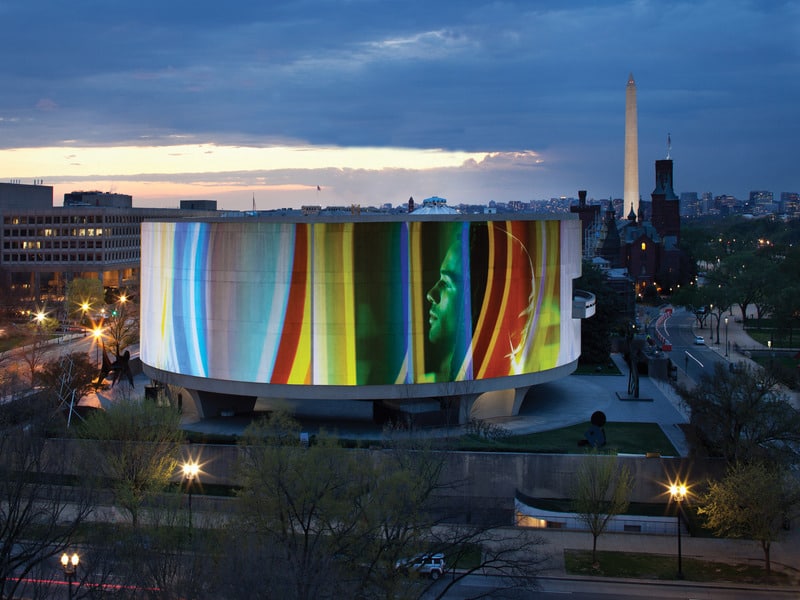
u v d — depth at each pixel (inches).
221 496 3129.9
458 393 3715.6
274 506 2262.6
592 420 3587.6
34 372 4453.7
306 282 3629.4
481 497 3211.1
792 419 3159.5
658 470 3243.1
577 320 4345.5
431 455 2770.7
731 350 6737.2
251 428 2960.1
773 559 2768.2
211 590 1898.4
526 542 2659.9
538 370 3966.5
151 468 2903.5
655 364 5201.8
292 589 1863.9
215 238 3715.6
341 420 3929.6
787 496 2748.5
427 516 2501.2
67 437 3307.1
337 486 2345.0
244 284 3683.6
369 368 3641.7
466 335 3722.9
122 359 4643.2
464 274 3705.7
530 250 3868.1
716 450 3284.9
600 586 2551.7
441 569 2544.3
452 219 3727.9
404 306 3644.2
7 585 2300.7
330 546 2177.7
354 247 3612.2
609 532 3002.0
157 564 2032.5
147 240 4023.1
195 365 3801.7
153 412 3198.8
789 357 6338.6
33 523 2573.8
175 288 3848.4
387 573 2138.3
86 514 2503.7
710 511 2785.4
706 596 2492.6
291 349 3651.6
